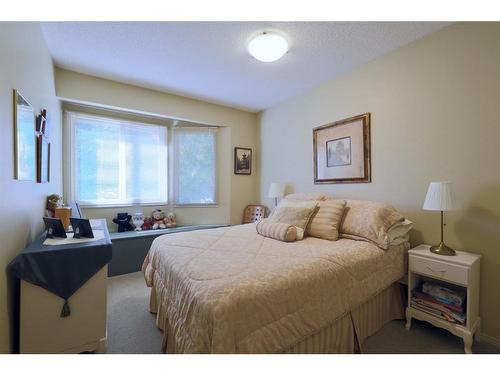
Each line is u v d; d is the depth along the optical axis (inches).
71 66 100.2
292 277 48.9
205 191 152.8
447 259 63.5
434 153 77.0
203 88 123.3
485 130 66.7
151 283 77.5
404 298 77.8
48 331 54.4
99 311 59.7
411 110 82.7
